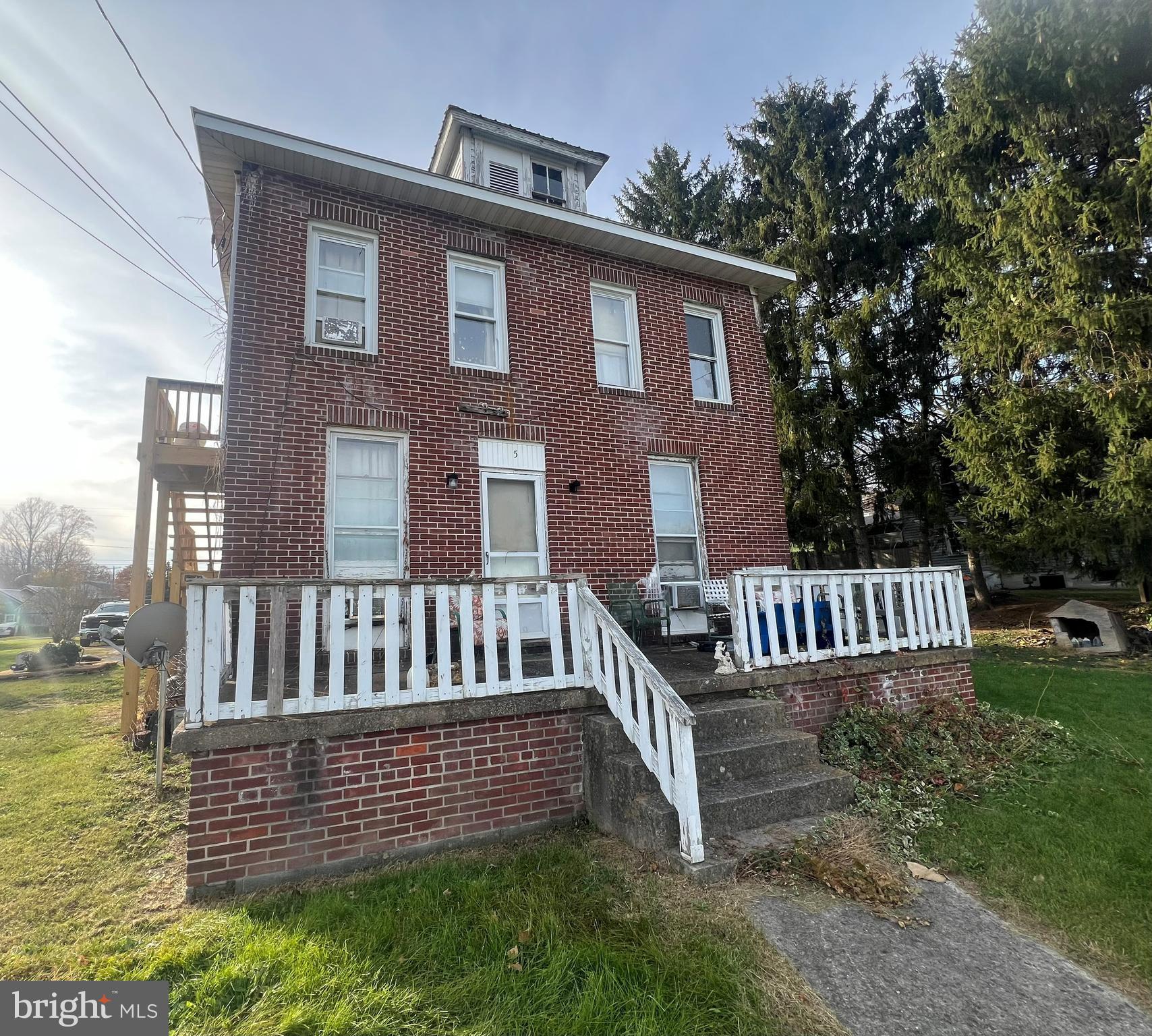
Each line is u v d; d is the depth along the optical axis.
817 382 16.73
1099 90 10.11
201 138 6.45
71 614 20.48
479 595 7.13
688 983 2.68
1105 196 10.07
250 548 6.16
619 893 3.46
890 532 21.98
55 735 8.04
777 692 5.44
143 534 7.18
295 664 6.18
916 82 16.27
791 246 16.69
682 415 8.99
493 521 7.51
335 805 3.96
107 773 6.27
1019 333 10.84
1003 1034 2.42
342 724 3.99
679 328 9.33
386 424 6.97
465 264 8.03
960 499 14.55
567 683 4.77
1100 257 9.88
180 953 2.98
